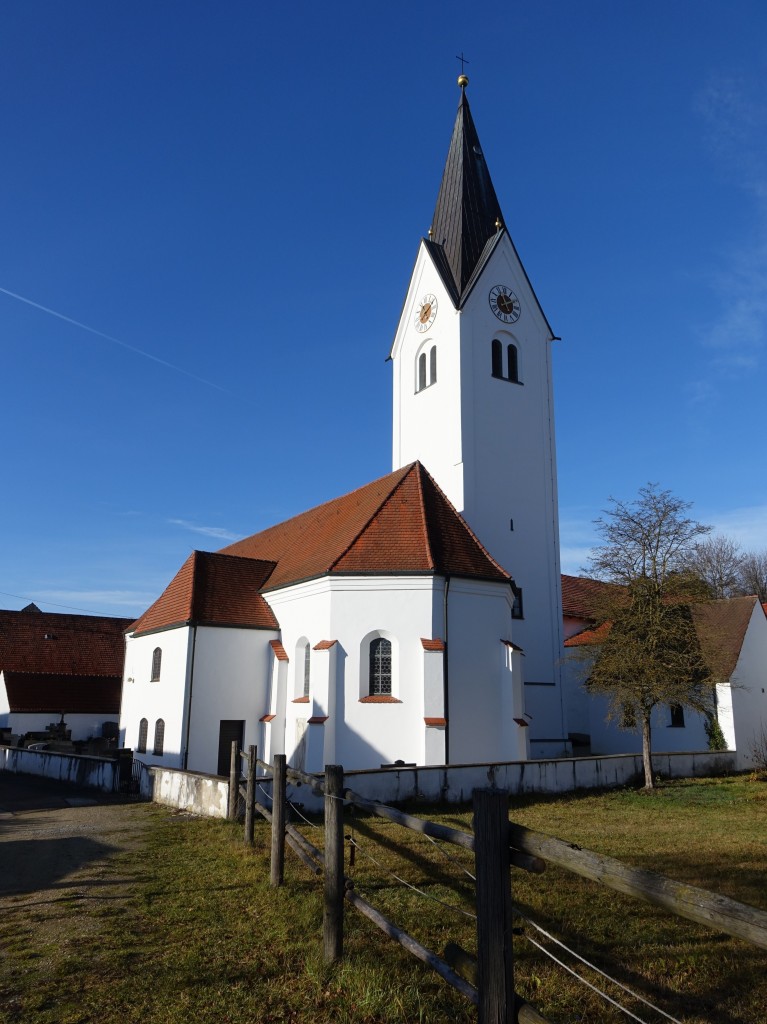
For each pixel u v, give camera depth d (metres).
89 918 9.23
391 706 25.75
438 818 18.06
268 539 42.41
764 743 31.92
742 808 21.08
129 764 23.81
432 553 27.56
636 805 21.58
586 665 35.22
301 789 18.88
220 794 17.36
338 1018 6.44
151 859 12.66
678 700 25.62
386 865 11.92
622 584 27.27
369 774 19.45
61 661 49.00
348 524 32.28
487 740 26.55
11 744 41.09
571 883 11.00
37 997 6.91
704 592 26.41
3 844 14.56
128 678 36.94
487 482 35.44
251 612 32.69
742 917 3.31
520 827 4.71
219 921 8.98
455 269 38.25
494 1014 4.57
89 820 17.62
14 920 9.24
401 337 40.03
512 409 37.31
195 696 30.23
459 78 42.38
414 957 7.63
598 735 37.72
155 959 7.81
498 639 27.80
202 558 34.59
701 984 7.26
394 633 26.45
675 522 26.81
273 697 30.88
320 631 28.08
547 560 36.69
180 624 31.16
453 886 10.66
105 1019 6.50
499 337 38.06
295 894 9.79
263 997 6.86
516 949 8.14
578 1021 6.43
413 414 38.53
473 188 40.12
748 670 32.59
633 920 9.22
